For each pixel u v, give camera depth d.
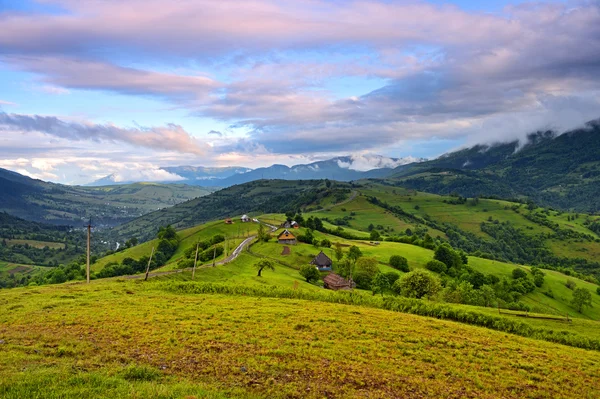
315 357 34.69
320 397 26.19
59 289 65.81
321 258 149.88
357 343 40.47
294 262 151.75
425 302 67.94
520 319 67.69
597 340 52.47
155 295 62.91
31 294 59.69
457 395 29.28
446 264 174.75
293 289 72.88
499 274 182.00
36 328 38.84
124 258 194.38
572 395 31.89
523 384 33.12
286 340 39.38
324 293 71.81
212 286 71.38
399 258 161.62
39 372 24.12
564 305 154.62
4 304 51.31
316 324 47.19
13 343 32.91
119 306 51.38
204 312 50.19
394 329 47.91
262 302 60.91
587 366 40.50
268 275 111.31
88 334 37.41
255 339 38.75
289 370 31.08
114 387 22.62
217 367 30.23
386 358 36.38
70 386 22.09
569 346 50.78
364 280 133.88
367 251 183.50
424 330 48.97
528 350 44.66
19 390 20.77
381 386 29.42
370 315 55.56
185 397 21.47
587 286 180.62
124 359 30.58
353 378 30.48
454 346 42.97
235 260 128.75
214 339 38.16
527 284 163.25
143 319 44.38
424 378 32.16
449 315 62.25
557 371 37.75
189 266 120.44
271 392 26.22
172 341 36.41
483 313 62.38
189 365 30.31
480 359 38.78
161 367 29.33
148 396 21.30
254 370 30.23
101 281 83.62
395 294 114.88
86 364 27.81
